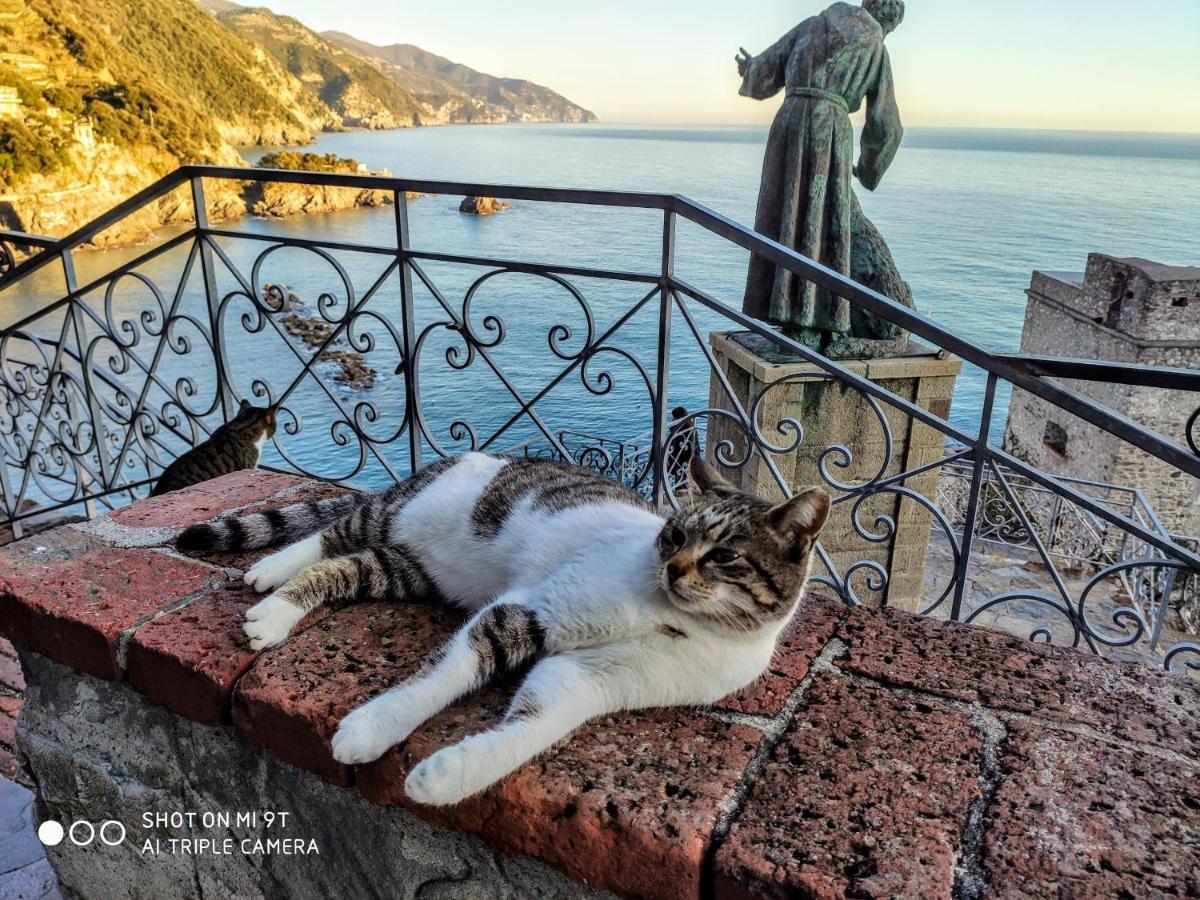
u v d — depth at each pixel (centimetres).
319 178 283
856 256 796
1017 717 156
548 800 131
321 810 163
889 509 828
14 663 336
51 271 2350
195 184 312
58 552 207
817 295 768
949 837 126
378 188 281
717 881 121
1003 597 252
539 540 177
